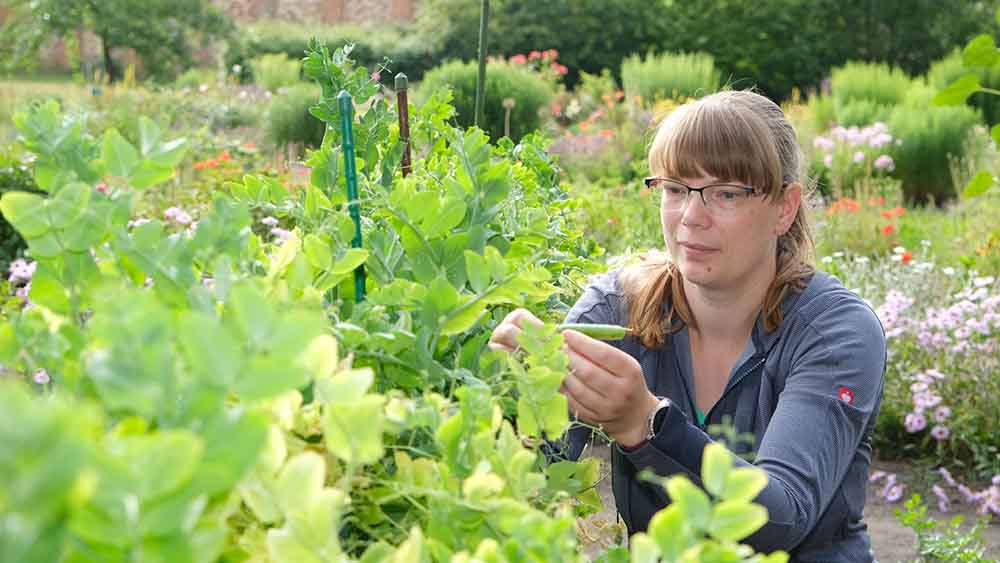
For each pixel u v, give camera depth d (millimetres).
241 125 12766
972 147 10398
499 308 1359
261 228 4293
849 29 20031
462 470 799
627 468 1627
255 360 508
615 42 19297
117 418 631
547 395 908
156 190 5637
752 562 547
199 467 478
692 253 1570
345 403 650
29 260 3762
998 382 4219
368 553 738
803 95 19266
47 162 911
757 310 1637
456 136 1716
